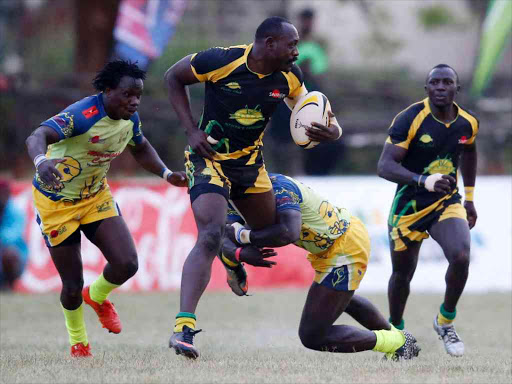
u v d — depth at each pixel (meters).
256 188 20.89
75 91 63.75
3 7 94.81
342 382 17.44
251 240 20.80
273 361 21.64
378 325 23.30
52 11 98.38
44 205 22.61
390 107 79.75
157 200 52.06
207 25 99.81
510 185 54.66
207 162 20.78
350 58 105.88
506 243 53.91
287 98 21.81
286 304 42.69
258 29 20.25
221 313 38.91
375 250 52.59
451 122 26.73
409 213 26.59
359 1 107.12
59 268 22.92
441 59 109.75
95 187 23.00
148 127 72.25
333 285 21.59
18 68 85.50
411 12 110.75
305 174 65.75
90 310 40.69
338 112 76.62
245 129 20.69
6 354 23.16
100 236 23.05
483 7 99.81
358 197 53.53
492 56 78.19
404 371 19.53
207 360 21.66
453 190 26.83
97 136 22.00
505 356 24.67
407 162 27.25
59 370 18.95
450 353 25.39
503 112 75.88
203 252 19.75
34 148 20.33
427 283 52.47
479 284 53.09
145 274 50.84
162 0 63.44
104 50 71.00
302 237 21.38
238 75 20.34
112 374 18.17
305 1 106.56
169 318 36.69
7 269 49.66
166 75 21.06
